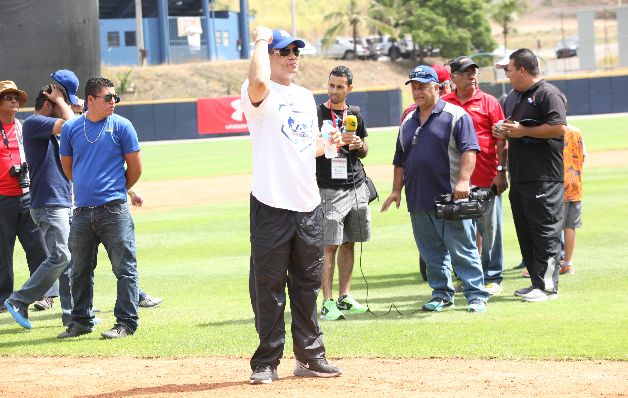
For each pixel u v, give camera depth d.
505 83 46.22
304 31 95.94
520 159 10.00
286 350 8.30
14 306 9.34
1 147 10.48
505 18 84.69
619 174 22.31
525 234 10.23
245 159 34.50
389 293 10.91
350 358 7.79
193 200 21.84
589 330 8.38
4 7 22.94
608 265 11.87
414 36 73.94
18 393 6.97
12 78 22.95
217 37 73.62
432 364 7.47
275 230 6.72
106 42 68.06
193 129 50.00
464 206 9.34
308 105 6.79
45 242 9.65
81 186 8.86
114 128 8.88
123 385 7.12
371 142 39.25
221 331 9.11
